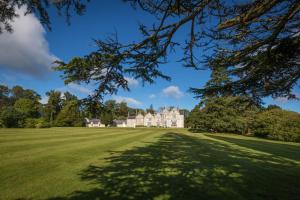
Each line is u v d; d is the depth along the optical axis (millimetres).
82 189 5703
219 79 5086
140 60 3740
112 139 19344
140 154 11148
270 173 7961
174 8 3043
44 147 12555
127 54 3504
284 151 14977
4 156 9344
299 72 4918
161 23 3162
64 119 60875
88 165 8258
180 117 77875
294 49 3881
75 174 7008
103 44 3287
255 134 34594
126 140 18766
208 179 6926
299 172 8242
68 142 15719
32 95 77625
